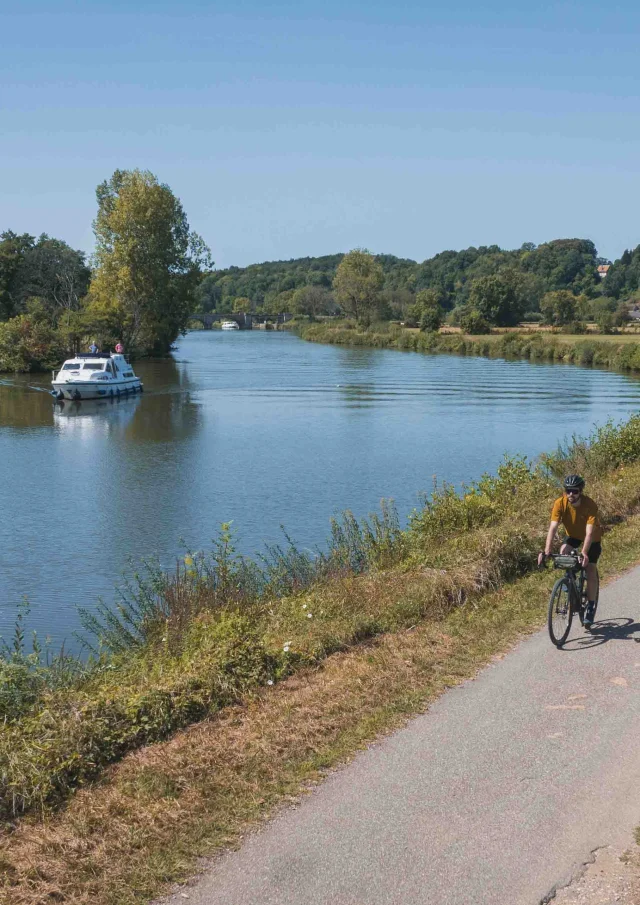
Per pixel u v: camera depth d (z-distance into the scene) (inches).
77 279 4200.3
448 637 350.6
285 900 184.5
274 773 239.6
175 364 3179.1
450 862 195.0
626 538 510.9
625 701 279.3
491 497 613.6
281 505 877.2
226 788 232.1
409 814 215.3
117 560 690.2
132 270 3218.5
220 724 273.6
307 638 344.2
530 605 393.4
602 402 1907.0
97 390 1948.8
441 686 299.6
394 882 188.7
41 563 683.4
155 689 281.0
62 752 244.1
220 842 206.5
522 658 325.4
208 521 812.6
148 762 247.4
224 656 308.0
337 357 3722.9
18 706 295.0
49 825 216.8
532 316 6496.1
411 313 5753.0
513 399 1980.8
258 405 1857.8
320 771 240.4
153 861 199.8
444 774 235.1
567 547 354.9
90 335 2935.5
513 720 268.1
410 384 2399.1
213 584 467.2
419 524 554.9
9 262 3991.1
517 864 193.5
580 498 350.6
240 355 3809.1
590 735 255.1
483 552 446.3
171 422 1577.3
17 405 1855.3
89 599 595.5
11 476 1051.3
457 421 1573.6
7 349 2632.9
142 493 944.3
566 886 185.5
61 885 192.2
